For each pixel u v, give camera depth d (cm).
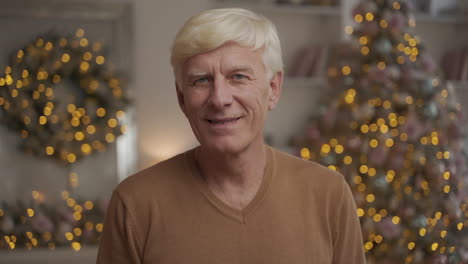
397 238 275
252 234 104
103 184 411
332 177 113
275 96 108
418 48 296
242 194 106
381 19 294
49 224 369
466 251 275
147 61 399
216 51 94
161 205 105
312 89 428
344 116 299
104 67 396
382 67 288
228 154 100
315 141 311
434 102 282
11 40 389
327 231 109
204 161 105
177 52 97
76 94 398
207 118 97
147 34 397
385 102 284
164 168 110
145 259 104
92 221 381
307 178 111
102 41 398
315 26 422
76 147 399
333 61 355
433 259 272
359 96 293
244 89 96
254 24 97
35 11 384
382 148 277
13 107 387
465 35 441
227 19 94
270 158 110
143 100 400
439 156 277
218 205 104
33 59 387
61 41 391
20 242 363
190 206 105
